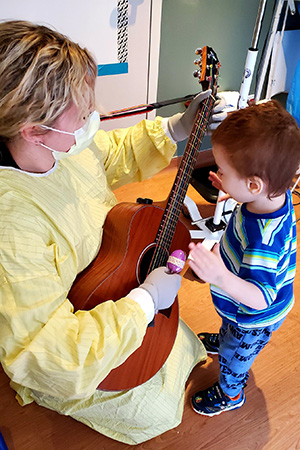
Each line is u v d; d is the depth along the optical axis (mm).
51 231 771
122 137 1136
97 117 783
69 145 750
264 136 740
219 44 1898
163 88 1926
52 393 776
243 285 792
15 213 701
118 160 1140
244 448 1177
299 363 1396
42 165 780
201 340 1418
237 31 1894
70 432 1194
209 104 1060
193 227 1896
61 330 712
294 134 755
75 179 925
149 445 1176
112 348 737
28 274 689
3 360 694
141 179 1236
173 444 1181
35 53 600
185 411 1254
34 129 676
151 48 1727
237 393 1189
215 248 845
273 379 1347
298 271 1730
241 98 1332
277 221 800
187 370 1292
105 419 1149
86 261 936
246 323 939
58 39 648
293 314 1557
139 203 1138
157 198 2062
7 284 672
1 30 621
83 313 779
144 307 797
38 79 601
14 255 677
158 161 1180
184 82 1957
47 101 623
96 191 1002
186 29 1761
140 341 798
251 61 1237
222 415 1249
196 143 1038
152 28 1665
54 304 726
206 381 1331
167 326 1063
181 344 1298
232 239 912
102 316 761
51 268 752
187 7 1691
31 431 1190
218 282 786
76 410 1104
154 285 836
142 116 1948
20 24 641
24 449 1154
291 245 857
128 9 1550
